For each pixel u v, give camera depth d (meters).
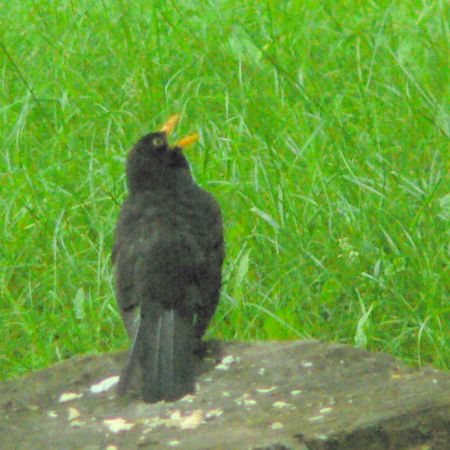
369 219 11.02
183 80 14.55
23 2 16.91
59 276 11.21
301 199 11.54
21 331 10.95
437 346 9.92
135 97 14.01
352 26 15.36
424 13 15.15
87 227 11.84
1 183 12.73
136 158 8.84
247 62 14.62
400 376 8.26
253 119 13.06
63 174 12.71
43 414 8.19
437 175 11.74
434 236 10.71
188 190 8.79
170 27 15.73
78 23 15.95
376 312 10.37
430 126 12.78
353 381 8.23
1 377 10.41
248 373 8.41
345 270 10.59
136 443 7.64
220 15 15.77
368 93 13.52
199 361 8.58
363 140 12.71
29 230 11.91
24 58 15.64
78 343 10.51
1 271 11.34
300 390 8.15
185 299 8.05
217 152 12.68
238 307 10.29
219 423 7.79
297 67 14.43
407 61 14.26
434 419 7.68
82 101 14.20
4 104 14.53
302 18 15.66
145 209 8.62
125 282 8.18
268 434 7.51
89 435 7.83
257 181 11.63
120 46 15.27
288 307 10.30
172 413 7.98
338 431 7.47
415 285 10.34
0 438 7.90
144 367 7.67
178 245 8.25
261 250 11.04
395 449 7.55
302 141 12.65
